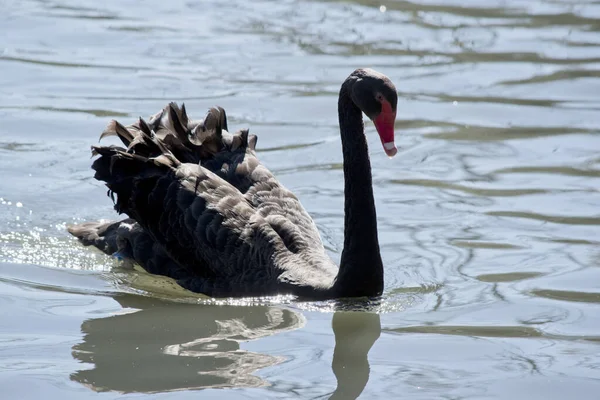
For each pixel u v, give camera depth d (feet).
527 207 49.24
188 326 37.93
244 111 60.75
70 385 32.45
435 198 50.60
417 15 81.66
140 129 44.47
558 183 51.98
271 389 32.32
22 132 57.11
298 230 42.52
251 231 41.88
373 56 71.31
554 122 60.34
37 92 62.95
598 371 33.55
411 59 71.00
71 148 55.47
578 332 36.76
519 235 46.21
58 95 62.59
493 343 35.94
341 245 45.85
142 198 43.21
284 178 52.60
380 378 33.27
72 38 73.51
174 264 43.55
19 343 35.86
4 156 54.03
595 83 66.28
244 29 77.00
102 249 45.83
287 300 40.27
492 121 60.70
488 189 51.52
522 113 61.77
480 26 78.69
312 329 37.68
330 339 36.63
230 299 41.16
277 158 54.90
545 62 70.33
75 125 58.29
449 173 53.72
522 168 54.13
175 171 43.32
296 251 41.70
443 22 79.71
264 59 70.38
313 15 81.30
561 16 81.05
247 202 43.39
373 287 39.99
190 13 81.05
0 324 37.55
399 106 62.85
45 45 71.77
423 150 56.70
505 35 76.38
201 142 45.62
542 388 32.40
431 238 46.19
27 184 51.31
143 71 67.21
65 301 40.27
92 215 48.85
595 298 39.73
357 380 33.06
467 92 65.16
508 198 50.37
